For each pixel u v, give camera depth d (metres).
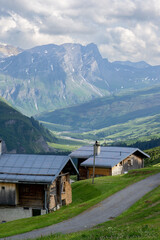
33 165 46.59
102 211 36.19
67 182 50.50
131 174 60.25
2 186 45.72
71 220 33.69
